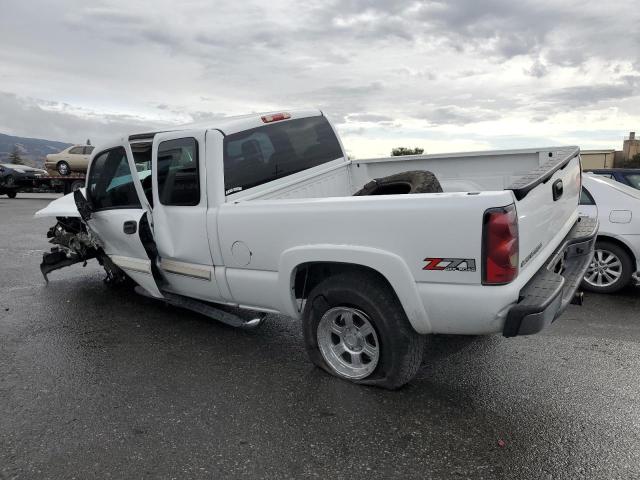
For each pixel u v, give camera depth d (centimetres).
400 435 304
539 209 331
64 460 288
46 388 376
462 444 293
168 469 278
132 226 479
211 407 343
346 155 573
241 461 283
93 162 554
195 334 485
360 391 358
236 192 420
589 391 350
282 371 397
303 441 301
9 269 782
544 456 279
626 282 565
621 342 436
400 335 332
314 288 366
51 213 605
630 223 552
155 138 446
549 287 310
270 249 374
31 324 523
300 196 490
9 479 272
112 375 397
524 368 388
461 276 297
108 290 650
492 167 506
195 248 428
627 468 267
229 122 435
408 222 307
